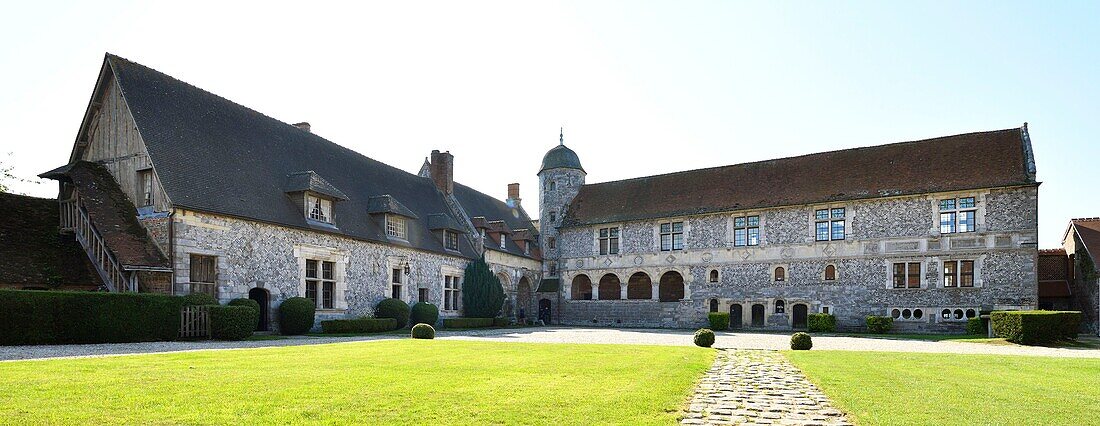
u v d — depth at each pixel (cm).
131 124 1905
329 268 2295
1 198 1850
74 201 1867
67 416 552
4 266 1625
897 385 848
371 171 2922
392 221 2667
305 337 1872
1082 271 2652
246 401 631
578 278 3594
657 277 3256
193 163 1927
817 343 1964
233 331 1655
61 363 920
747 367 1130
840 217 2819
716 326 2916
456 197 3478
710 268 3100
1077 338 2086
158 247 1764
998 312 1995
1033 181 2425
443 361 1045
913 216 2661
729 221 3077
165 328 1554
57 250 1784
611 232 3444
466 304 3070
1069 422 603
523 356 1166
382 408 613
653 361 1112
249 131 2311
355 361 1016
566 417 590
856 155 2975
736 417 639
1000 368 1082
